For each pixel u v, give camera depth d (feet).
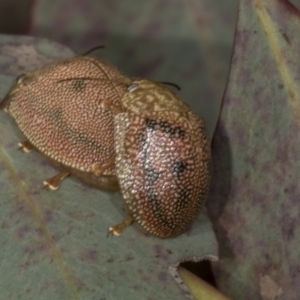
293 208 0.38
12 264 0.37
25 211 0.38
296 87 0.38
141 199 0.38
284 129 0.38
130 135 0.38
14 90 0.39
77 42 0.45
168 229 0.38
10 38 0.41
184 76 0.45
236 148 0.39
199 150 0.38
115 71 0.39
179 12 0.45
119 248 0.38
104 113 0.38
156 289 0.38
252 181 0.39
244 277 0.39
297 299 0.38
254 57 0.39
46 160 0.39
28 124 0.39
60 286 0.37
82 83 0.39
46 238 0.38
